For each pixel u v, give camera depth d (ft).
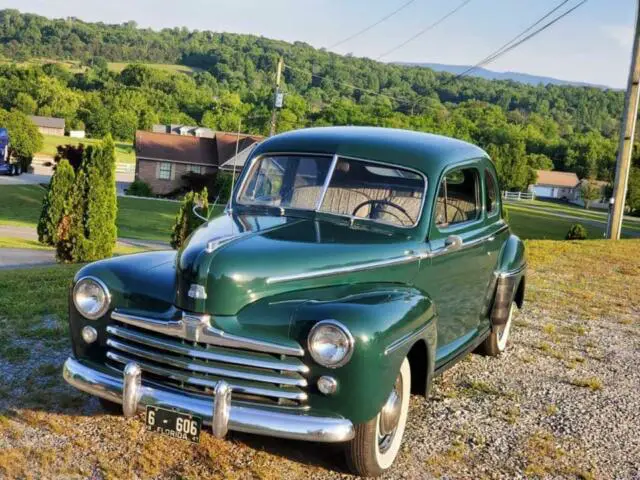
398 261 14.98
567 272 39.68
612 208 62.34
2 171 227.40
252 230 14.84
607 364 22.91
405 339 12.96
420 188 16.19
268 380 12.37
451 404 18.25
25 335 21.40
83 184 75.51
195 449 14.47
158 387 12.94
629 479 14.76
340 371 12.20
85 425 15.26
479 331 20.20
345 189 16.35
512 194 359.87
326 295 13.48
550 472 14.79
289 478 13.60
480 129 390.42
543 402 18.93
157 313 13.33
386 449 14.11
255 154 17.67
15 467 13.28
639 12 60.80
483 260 19.12
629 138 61.36
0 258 77.20
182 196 212.43
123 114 457.68
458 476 14.33
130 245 102.63
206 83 635.25
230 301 12.72
